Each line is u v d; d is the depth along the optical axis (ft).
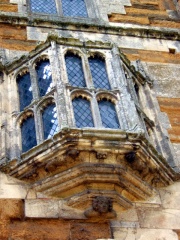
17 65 27.81
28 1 35.42
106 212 21.80
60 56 26.25
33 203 22.13
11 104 26.22
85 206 22.04
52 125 23.62
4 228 21.20
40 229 21.42
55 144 21.90
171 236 22.75
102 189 22.09
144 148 22.80
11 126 25.20
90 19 35.22
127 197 23.03
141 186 23.20
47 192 22.39
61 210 22.04
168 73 31.55
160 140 27.07
